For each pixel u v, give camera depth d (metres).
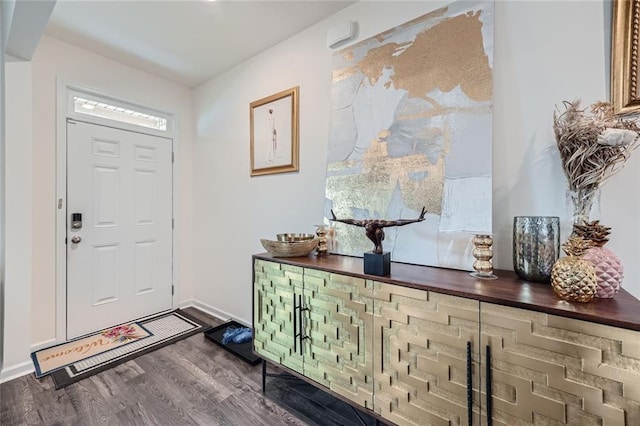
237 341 2.38
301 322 1.62
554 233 1.16
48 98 2.35
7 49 1.89
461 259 1.45
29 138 2.03
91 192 2.60
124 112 2.90
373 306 1.33
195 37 2.35
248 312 2.71
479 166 1.42
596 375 0.84
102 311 2.68
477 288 1.12
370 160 1.81
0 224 1.96
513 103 1.38
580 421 0.87
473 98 1.45
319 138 2.14
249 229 2.70
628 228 1.13
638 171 1.12
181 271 3.31
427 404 1.18
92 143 2.61
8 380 1.89
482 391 1.04
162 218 3.13
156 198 3.08
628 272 1.13
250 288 2.69
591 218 1.15
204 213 3.21
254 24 2.17
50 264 2.37
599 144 1.03
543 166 1.31
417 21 1.65
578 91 1.24
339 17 2.02
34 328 2.29
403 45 1.70
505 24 1.40
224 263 2.96
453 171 1.49
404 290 1.23
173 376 1.97
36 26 1.67
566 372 0.89
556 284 0.98
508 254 1.39
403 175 1.66
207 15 2.07
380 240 1.40
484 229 1.40
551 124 1.29
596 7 1.20
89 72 2.56
